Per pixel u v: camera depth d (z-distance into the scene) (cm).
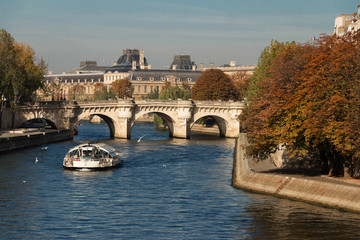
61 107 16525
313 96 7219
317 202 7150
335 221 6444
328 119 7025
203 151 13950
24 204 7588
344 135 6912
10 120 15725
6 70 14550
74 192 8438
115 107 17475
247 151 8362
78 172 10275
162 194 8275
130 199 7962
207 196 8044
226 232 6253
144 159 12225
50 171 10244
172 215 7012
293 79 7969
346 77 7156
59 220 6819
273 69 8906
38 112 16150
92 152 10869
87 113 17038
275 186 7944
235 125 18750
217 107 18638
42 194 8250
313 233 6078
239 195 7981
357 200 6750
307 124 7094
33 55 16388
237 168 10138
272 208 7106
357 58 7100
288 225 6378
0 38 14812
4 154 12156
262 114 7825
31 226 6550
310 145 7719
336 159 8219
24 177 9544
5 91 14688
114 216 7006
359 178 7631
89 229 6450
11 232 6309
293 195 7538
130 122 17588
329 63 7238
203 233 6241
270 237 6012
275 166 9444
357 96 6900
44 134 14725
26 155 12100
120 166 11156
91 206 7531
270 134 7650
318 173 8275
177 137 18400
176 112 18312
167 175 10019
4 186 8750
